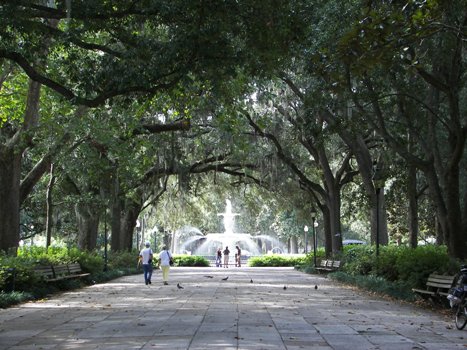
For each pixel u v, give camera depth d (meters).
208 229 77.06
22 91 24.08
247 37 14.45
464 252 18.09
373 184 27.72
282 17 14.03
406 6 10.48
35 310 14.15
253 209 50.31
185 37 13.54
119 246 40.12
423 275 16.56
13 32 15.06
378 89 20.16
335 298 17.75
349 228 73.31
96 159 27.89
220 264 52.78
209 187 49.03
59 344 9.12
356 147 29.23
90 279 24.62
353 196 42.66
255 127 32.28
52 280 19.53
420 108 21.64
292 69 22.28
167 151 36.50
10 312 13.73
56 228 48.69
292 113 32.97
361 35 10.77
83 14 13.59
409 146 24.97
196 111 26.12
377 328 10.90
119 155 27.61
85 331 10.50
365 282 21.50
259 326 11.11
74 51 15.17
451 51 17.75
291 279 28.91
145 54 14.06
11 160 20.59
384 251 25.20
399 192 37.75
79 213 34.72
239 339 9.49
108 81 13.98
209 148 37.62
